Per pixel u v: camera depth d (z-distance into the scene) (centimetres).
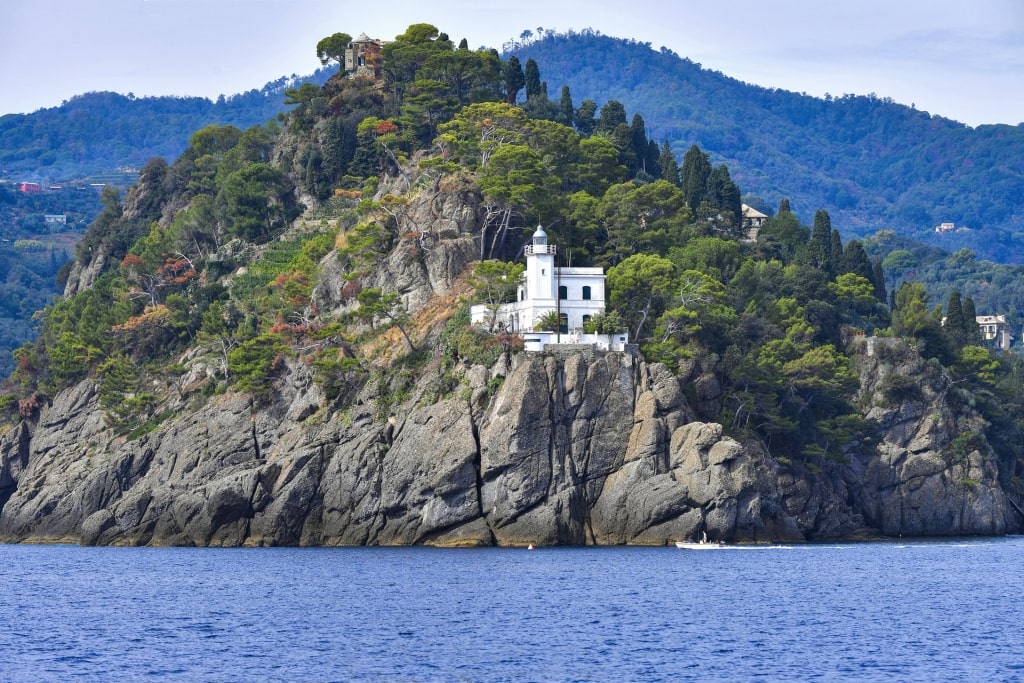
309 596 19562
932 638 16100
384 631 16725
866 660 14838
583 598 18988
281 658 15150
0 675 14412
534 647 15625
